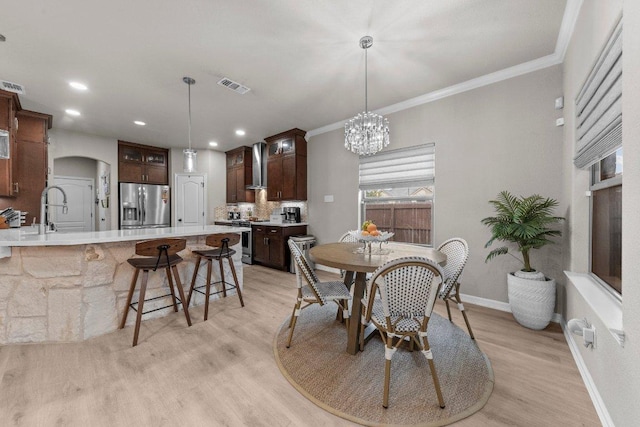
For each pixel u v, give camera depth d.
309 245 4.75
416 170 3.55
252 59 2.59
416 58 2.60
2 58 2.53
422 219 3.64
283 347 2.13
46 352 2.05
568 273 2.10
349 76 2.92
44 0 1.83
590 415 1.44
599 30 1.57
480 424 1.38
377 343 2.20
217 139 5.45
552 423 1.38
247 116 4.10
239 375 1.79
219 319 2.67
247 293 3.49
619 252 1.58
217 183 6.40
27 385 1.67
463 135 3.12
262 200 6.08
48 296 2.19
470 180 3.07
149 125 4.49
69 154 4.77
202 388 1.66
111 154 5.26
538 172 2.65
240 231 3.12
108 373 1.80
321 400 1.55
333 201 4.56
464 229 3.12
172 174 6.01
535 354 2.02
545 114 2.61
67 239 2.09
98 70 2.75
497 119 2.89
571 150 2.21
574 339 1.99
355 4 1.92
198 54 2.50
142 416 1.43
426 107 3.42
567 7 1.95
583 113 1.91
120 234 2.51
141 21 2.06
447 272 2.32
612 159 1.71
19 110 3.57
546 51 2.49
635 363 1.07
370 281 1.62
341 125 4.41
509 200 2.61
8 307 2.15
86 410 1.47
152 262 2.37
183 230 2.94
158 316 2.72
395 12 2.00
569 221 2.28
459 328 2.44
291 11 1.98
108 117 4.08
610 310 1.41
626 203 1.17
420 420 1.41
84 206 5.97
